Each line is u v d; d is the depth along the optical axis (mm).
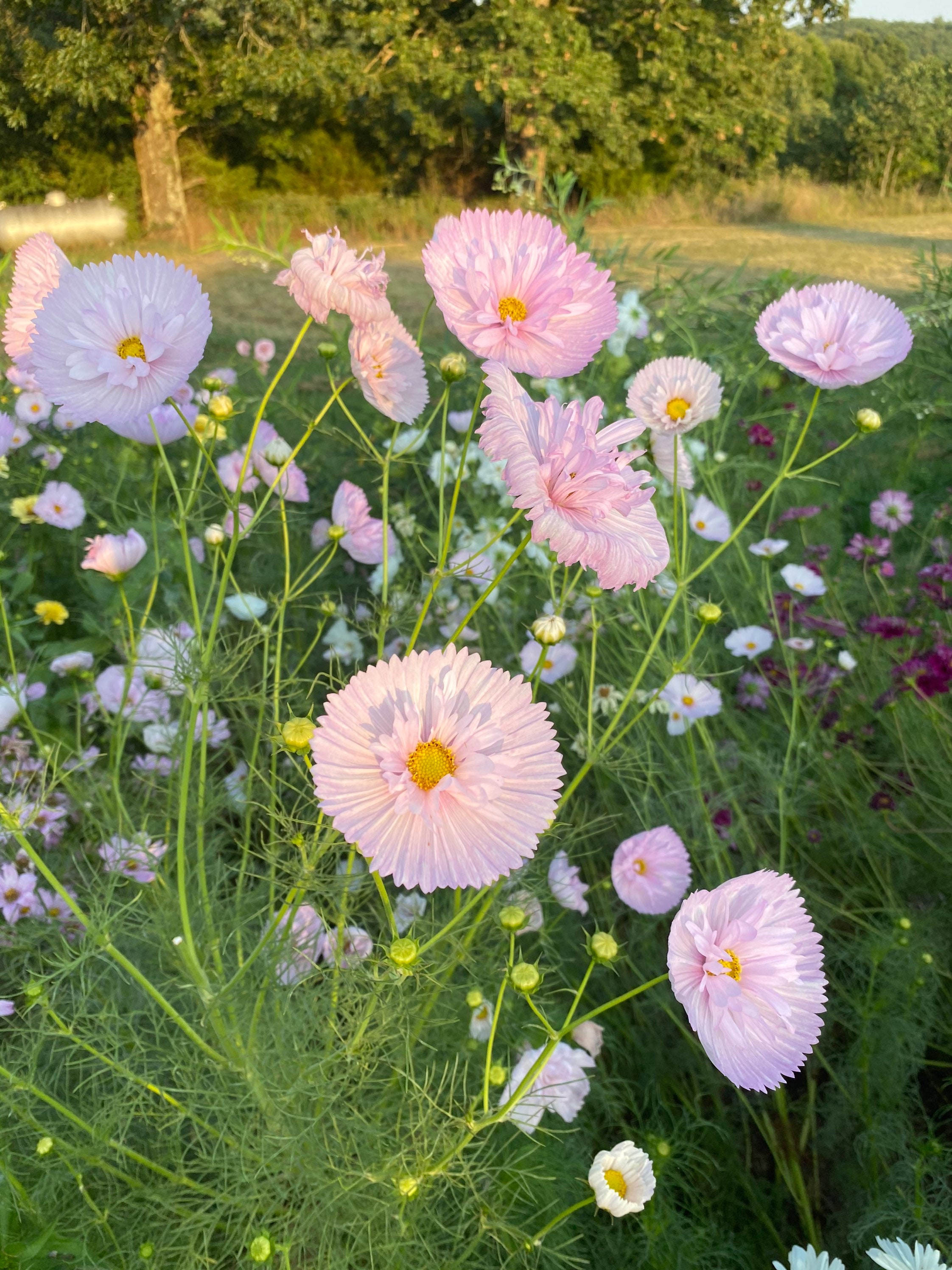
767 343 1697
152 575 2510
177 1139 1505
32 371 1361
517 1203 1591
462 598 2816
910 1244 1624
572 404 1188
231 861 2229
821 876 2436
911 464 4363
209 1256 1469
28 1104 1455
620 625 2643
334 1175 1419
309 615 3023
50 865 1956
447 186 17609
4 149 14492
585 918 2258
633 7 16125
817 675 2619
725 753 2521
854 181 27016
